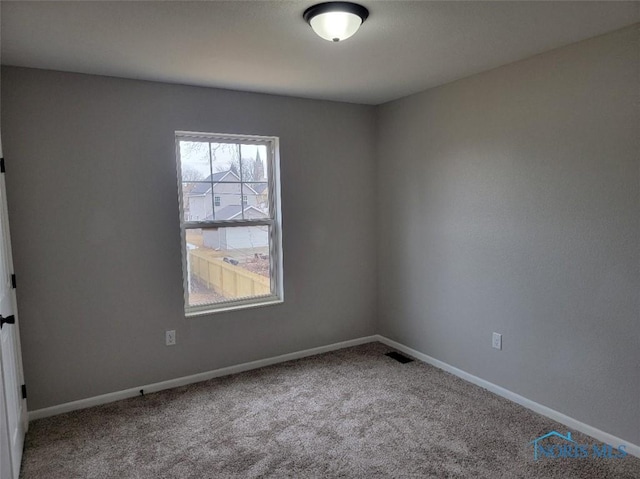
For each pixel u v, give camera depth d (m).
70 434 2.54
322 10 1.81
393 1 1.79
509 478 2.09
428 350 3.59
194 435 2.51
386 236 3.96
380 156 3.94
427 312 3.56
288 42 2.25
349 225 3.92
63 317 2.78
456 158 3.17
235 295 3.50
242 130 3.32
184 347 3.22
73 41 2.17
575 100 2.39
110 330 2.94
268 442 2.43
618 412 2.32
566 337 2.54
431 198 3.42
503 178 2.84
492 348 3.01
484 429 2.54
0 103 2.52
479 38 2.25
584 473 2.12
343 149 3.81
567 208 2.48
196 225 3.27
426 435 2.48
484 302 3.04
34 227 2.66
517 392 2.86
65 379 2.81
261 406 2.85
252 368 3.51
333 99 3.66
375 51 2.42
